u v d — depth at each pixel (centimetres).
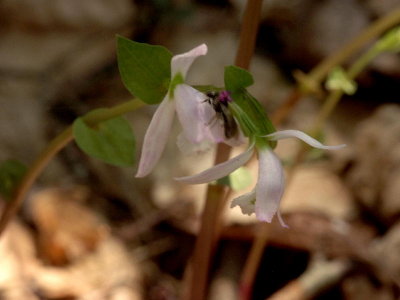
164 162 37
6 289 30
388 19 28
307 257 34
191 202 35
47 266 32
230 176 22
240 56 22
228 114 19
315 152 30
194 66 45
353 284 32
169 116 19
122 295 31
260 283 33
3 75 43
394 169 36
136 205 36
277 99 44
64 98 42
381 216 35
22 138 39
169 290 32
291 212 35
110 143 22
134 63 20
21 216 34
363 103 44
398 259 32
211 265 33
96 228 34
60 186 36
